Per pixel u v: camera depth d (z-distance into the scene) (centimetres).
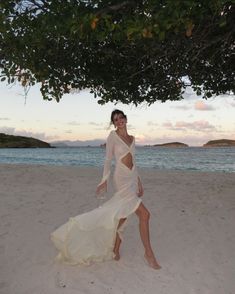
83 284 418
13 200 844
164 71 868
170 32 627
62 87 813
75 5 539
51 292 399
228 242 556
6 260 486
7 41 639
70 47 754
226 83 952
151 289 407
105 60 853
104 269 457
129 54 805
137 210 462
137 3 534
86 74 860
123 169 456
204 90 980
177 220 678
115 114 463
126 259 491
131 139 467
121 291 402
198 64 871
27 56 678
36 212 732
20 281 425
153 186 1071
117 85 865
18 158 4750
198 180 1218
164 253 515
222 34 662
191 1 444
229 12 590
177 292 401
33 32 597
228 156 5616
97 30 533
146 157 5406
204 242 557
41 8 591
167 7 455
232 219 681
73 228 457
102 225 458
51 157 5188
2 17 584
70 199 864
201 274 446
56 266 465
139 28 476
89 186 1061
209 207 781
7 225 640
